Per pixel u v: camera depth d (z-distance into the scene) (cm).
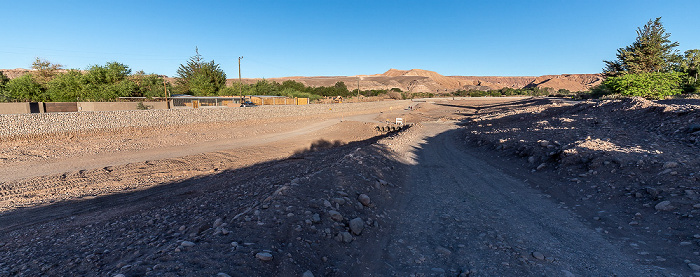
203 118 3784
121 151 2506
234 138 3322
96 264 509
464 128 2964
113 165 2108
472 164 1370
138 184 1709
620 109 1925
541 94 11312
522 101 6862
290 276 410
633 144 1115
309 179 812
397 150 1708
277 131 3912
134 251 550
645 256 505
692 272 441
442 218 734
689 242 518
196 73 7512
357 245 561
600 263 498
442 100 10494
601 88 4659
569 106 2791
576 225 658
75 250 654
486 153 1573
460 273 486
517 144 1465
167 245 521
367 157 1241
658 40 4625
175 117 3500
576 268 487
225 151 2655
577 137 1323
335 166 1037
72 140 2647
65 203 1361
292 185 743
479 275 476
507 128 2117
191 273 378
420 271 491
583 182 902
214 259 417
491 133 1953
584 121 1805
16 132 2395
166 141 2916
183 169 2070
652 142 1119
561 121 1920
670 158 870
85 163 2133
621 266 483
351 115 6206
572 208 758
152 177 1866
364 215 694
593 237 595
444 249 561
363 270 486
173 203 1252
